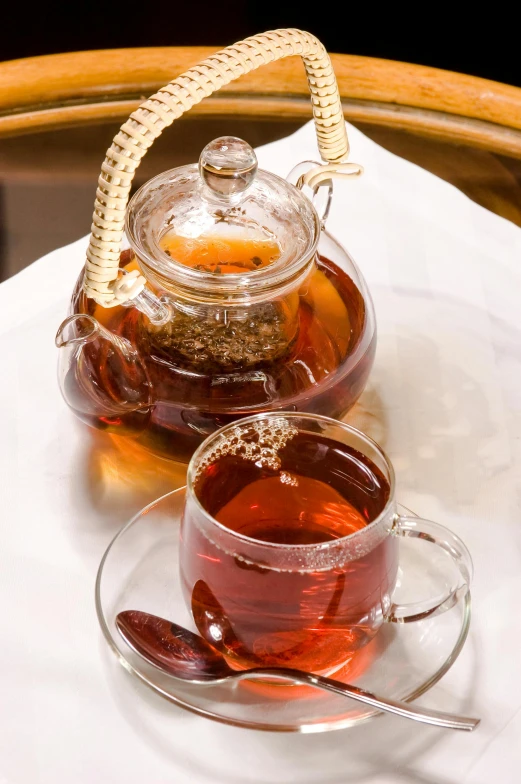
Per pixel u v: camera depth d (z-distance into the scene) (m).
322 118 0.76
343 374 0.76
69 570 0.72
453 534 0.67
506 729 0.66
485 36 2.07
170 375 0.74
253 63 0.70
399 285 0.88
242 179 0.72
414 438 0.79
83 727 0.66
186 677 0.66
